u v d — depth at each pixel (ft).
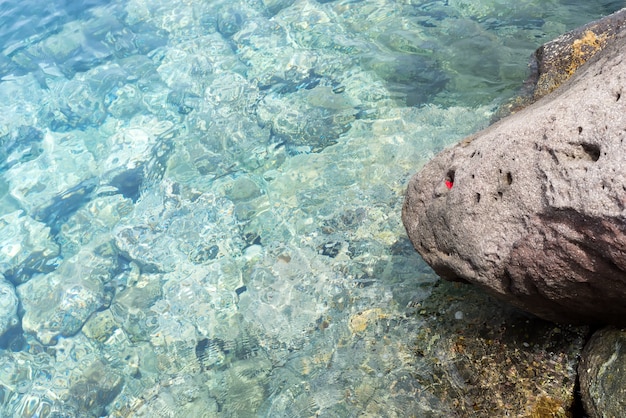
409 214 12.66
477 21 23.53
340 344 14.11
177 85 24.62
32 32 29.66
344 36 24.68
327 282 15.83
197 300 16.81
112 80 25.54
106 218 20.12
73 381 15.71
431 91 20.88
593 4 22.80
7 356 16.67
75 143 23.21
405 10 25.23
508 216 10.21
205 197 19.84
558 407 10.84
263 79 23.70
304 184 19.04
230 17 27.55
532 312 11.33
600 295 9.83
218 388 14.43
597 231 8.92
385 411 12.25
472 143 11.69
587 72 11.68
